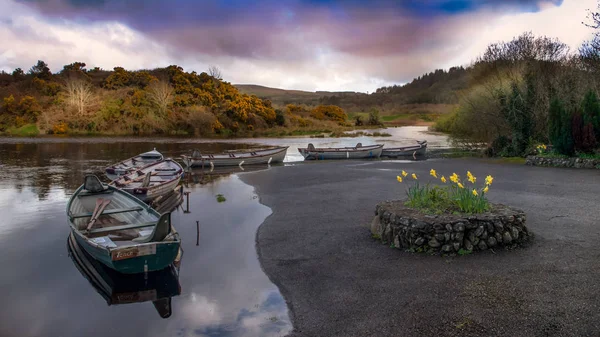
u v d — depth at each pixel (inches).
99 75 2910.9
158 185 543.5
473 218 262.8
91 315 222.1
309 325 190.9
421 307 195.0
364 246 292.4
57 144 1566.2
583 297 188.7
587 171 636.1
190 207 495.2
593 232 287.7
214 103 2502.5
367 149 1147.3
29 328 208.7
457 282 217.8
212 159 986.7
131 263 256.1
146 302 236.4
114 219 358.9
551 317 174.2
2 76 2726.4
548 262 233.9
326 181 660.7
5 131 1998.0
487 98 992.2
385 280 229.9
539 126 905.5
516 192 465.7
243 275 260.8
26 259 315.6
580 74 866.8
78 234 288.2
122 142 1721.2
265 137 2204.7
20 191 614.9
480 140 1092.5
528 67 950.4
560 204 387.2
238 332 193.2
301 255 287.9
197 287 249.8
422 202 306.5
